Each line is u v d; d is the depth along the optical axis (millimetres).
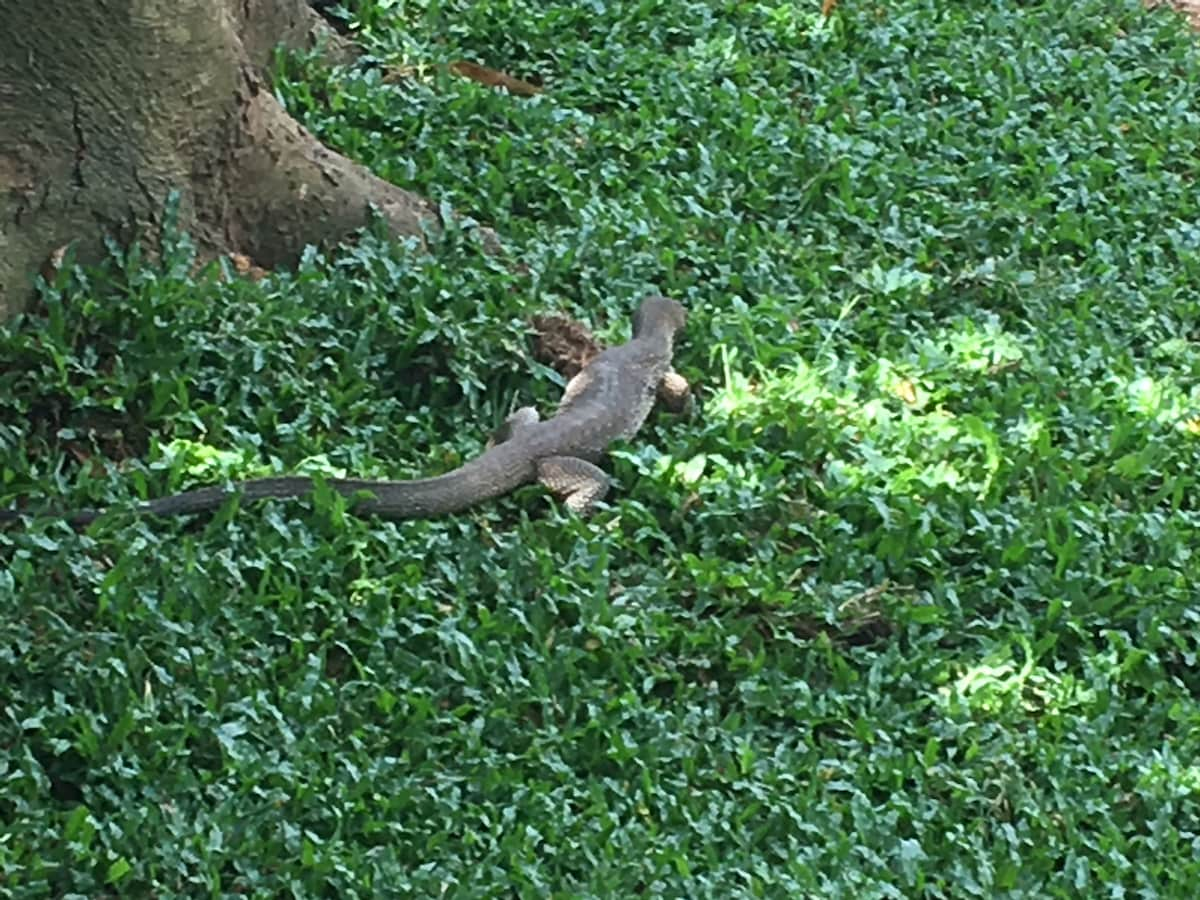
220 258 8102
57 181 7617
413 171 9031
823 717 6770
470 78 10156
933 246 9523
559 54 10414
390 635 6664
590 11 10828
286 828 5902
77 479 7086
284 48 9625
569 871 6027
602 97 10164
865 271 9164
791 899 5977
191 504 6977
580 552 7191
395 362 7980
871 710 6824
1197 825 6668
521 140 9500
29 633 6336
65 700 6199
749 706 6762
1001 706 6918
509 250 8641
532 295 8383
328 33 9938
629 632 6887
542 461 7562
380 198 8570
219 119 8055
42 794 5934
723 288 8961
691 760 6453
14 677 6238
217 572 6734
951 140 10383
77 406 7367
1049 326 9023
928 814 6453
